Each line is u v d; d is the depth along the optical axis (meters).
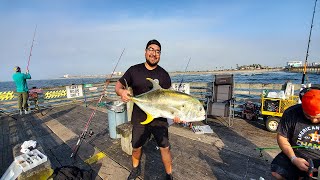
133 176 2.91
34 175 2.17
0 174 3.33
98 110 7.98
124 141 3.78
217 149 3.85
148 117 2.37
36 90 8.79
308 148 2.05
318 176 1.61
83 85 10.45
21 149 2.60
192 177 2.95
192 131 4.93
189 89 7.23
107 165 3.42
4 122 6.84
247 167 3.16
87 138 4.76
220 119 5.99
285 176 2.13
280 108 4.54
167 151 2.69
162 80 2.73
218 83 5.92
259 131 4.79
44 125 6.20
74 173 2.48
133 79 2.70
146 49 2.63
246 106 5.94
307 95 1.83
